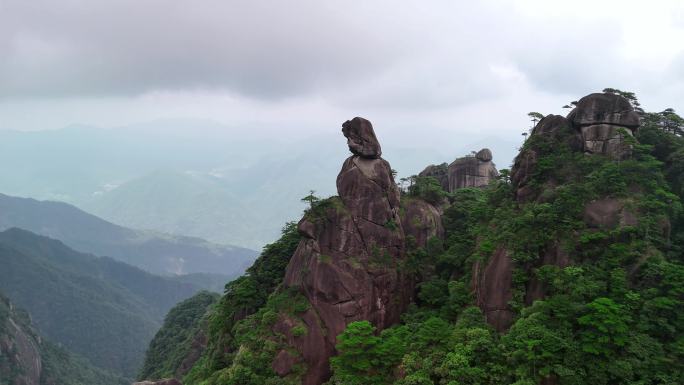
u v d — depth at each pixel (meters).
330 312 53.94
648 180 47.59
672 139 53.81
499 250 48.12
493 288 46.75
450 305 50.38
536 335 39.38
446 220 64.62
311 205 59.97
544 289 44.50
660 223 44.41
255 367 52.06
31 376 137.75
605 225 45.50
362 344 46.88
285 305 55.97
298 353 52.31
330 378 50.41
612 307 38.31
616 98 52.19
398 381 42.84
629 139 50.12
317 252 56.28
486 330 42.94
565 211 47.34
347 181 58.88
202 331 93.06
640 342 37.06
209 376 59.62
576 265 44.28
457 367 40.47
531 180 52.53
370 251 56.69
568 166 51.47
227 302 69.56
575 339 39.25
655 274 40.47
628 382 35.72
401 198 64.75
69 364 167.38
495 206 56.75
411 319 53.28
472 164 83.75
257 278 67.88
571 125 54.62
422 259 59.12
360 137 59.53
